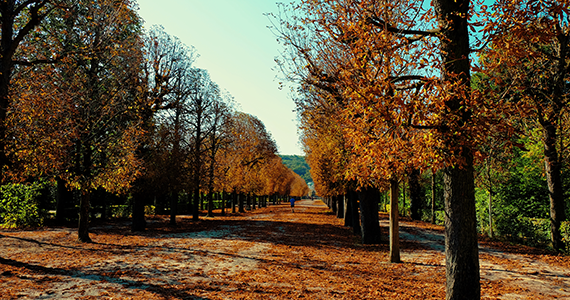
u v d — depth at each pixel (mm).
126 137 13500
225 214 35844
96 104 13289
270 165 46469
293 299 6434
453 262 5141
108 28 12008
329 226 24188
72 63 11852
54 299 6066
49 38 10984
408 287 7551
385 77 5191
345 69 5734
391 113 4750
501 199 19469
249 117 39031
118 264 9266
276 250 12570
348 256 11711
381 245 14414
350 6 6461
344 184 16672
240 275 8297
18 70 10359
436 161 4566
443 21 5402
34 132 9352
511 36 5043
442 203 29984
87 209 13477
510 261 10852
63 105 10234
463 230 5109
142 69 16406
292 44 8875
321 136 17922
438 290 7305
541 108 11969
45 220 19953
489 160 13844
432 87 4863
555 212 13109
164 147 20578
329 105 12977
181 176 21281
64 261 9430
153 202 38906
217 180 31031
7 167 9570
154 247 12461
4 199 16844
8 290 6465
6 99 8836
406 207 37500
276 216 35438
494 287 7641
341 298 6547
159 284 7262
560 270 9578
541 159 15258
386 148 5117
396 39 5535
